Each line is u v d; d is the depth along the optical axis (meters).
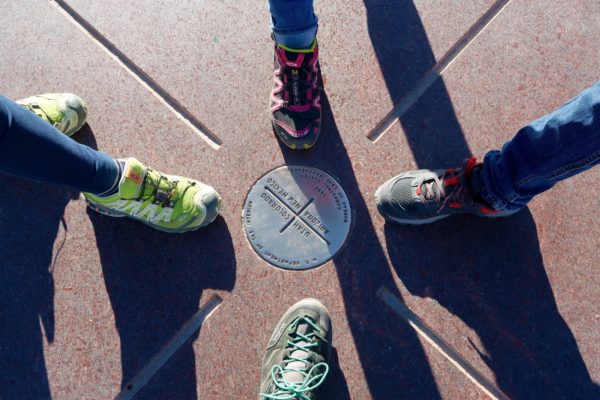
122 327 0.91
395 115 1.00
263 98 1.01
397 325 0.90
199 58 1.03
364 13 1.04
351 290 0.92
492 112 0.99
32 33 1.04
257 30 1.04
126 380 0.89
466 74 1.01
